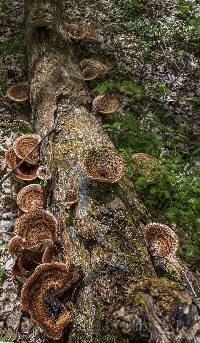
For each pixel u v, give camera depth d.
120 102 2.56
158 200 2.00
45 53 2.43
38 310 1.34
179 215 1.92
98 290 1.33
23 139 2.02
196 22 3.04
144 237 1.52
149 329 1.13
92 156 1.60
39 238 1.58
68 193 1.62
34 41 2.54
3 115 2.45
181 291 1.23
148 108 2.56
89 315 1.30
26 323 1.56
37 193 1.80
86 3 3.46
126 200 1.63
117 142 2.28
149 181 1.99
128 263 1.39
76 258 1.47
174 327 1.12
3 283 1.68
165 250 1.51
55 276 1.40
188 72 2.85
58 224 1.64
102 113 2.22
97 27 3.15
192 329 1.11
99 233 1.47
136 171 2.05
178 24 3.22
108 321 1.23
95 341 1.25
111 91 2.63
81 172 1.67
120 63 2.87
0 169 2.12
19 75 2.72
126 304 1.21
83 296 1.35
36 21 2.50
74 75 2.30
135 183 1.99
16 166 1.82
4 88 2.61
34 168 1.98
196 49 3.04
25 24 2.81
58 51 2.46
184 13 3.32
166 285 1.23
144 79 2.77
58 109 2.06
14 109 2.48
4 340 1.50
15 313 1.59
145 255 1.45
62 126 1.96
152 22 3.21
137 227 1.56
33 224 1.60
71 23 3.13
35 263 1.59
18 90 2.49
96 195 1.57
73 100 2.11
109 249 1.42
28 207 1.76
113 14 3.35
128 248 1.44
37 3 2.61
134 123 2.34
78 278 1.38
